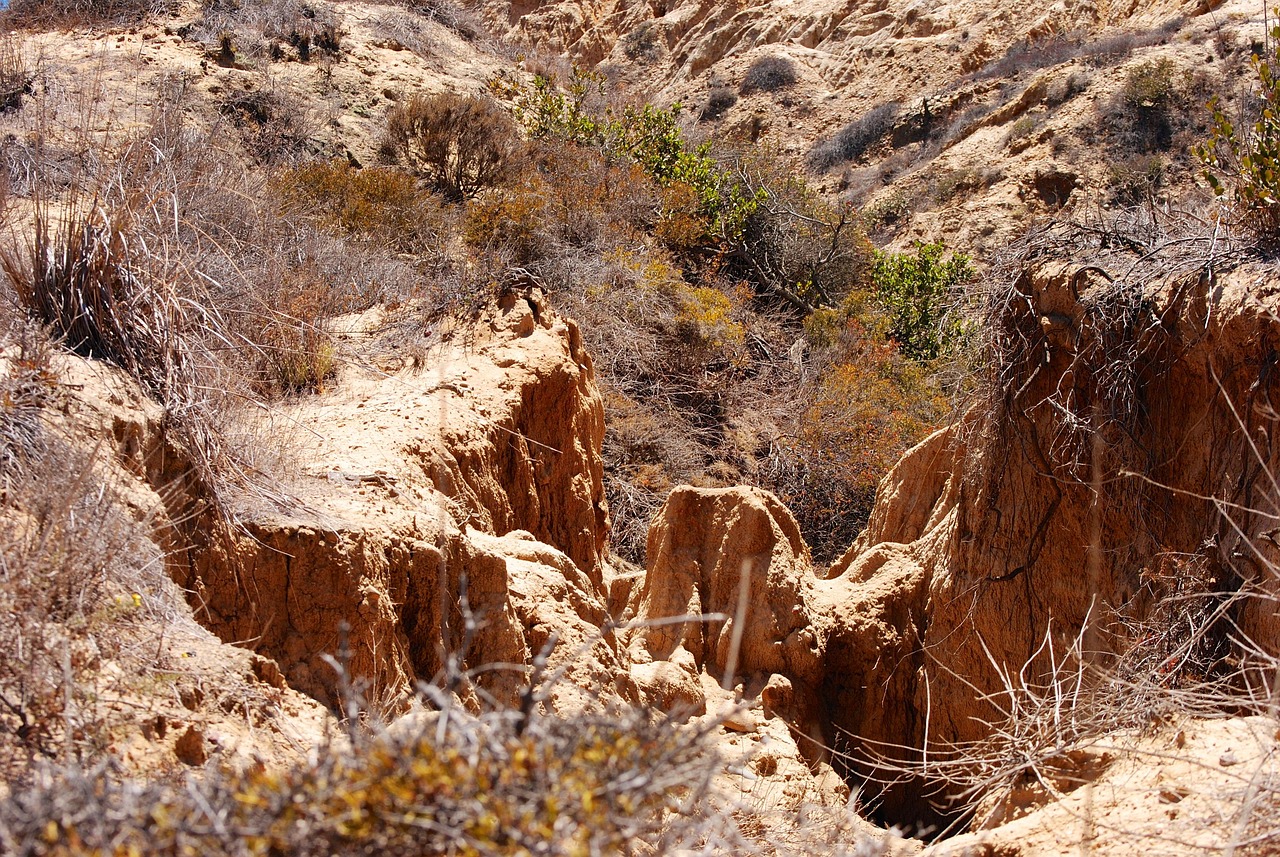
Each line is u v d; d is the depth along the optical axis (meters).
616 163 22.66
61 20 19.55
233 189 10.83
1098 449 5.88
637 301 17.94
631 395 16.84
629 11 46.31
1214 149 6.95
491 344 10.70
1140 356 6.38
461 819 2.42
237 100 19.48
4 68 14.07
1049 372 6.92
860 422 16.69
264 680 4.64
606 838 2.48
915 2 39.06
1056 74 31.27
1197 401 6.11
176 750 3.68
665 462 15.83
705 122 38.00
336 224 15.53
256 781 2.57
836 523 15.84
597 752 2.61
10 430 4.59
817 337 19.67
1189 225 6.70
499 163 20.23
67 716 3.32
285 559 5.44
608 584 11.16
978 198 29.22
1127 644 5.91
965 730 7.36
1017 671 7.06
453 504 7.47
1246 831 3.55
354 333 10.59
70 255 5.95
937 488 9.35
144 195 6.61
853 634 8.48
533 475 10.05
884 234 29.84
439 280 12.46
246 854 2.37
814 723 8.16
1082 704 5.23
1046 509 6.96
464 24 29.59
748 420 17.41
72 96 11.26
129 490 4.85
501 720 2.72
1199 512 6.01
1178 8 32.69
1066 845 4.04
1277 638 5.00
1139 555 6.34
